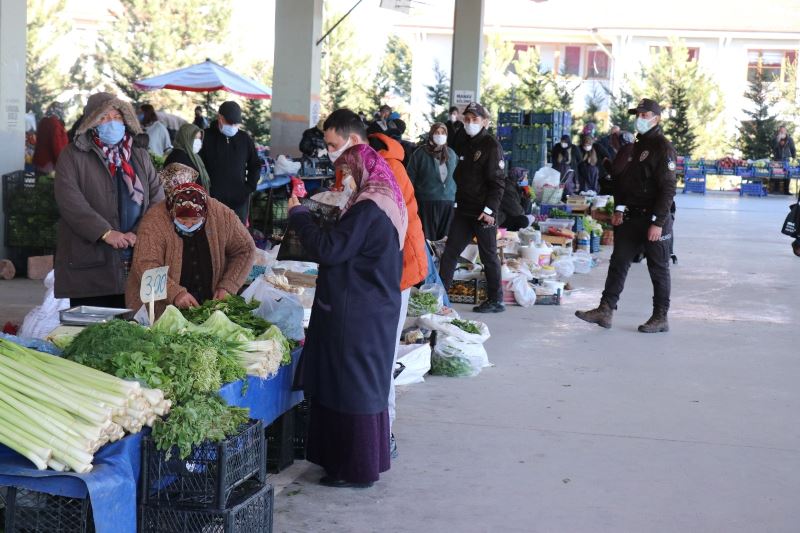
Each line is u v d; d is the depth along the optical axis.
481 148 9.23
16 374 3.30
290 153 17.73
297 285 6.96
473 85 21.16
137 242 4.95
